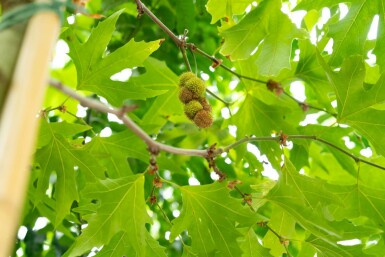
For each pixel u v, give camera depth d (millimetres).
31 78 355
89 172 752
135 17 1002
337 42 777
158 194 1072
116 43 999
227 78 1074
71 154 750
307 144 854
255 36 743
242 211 736
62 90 466
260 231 1034
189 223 748
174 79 879
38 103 353
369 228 797
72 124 757
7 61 397
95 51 747
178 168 845
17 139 332
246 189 950
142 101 985
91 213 769
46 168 752
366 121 759
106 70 749
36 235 1003
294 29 738
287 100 891
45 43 373
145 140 558
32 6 388
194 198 743
